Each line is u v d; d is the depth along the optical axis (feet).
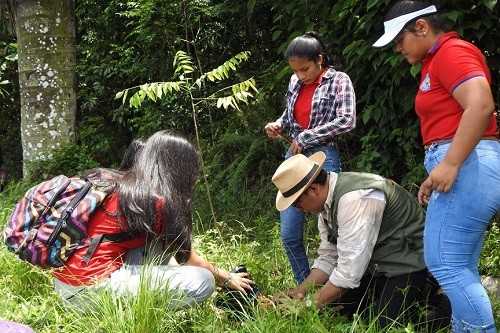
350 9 17.40
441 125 9.24
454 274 9.24
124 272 10.81
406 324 10.85
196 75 26.86
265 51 26.37
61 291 10.96
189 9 25.18
